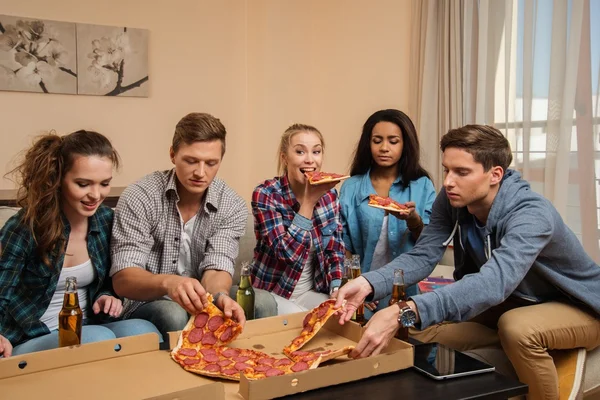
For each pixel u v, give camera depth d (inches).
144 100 166.4
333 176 84.1
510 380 55.1
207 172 76.7
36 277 68.9
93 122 160.9
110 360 56.4
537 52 113.9
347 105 167.0
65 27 154.4
